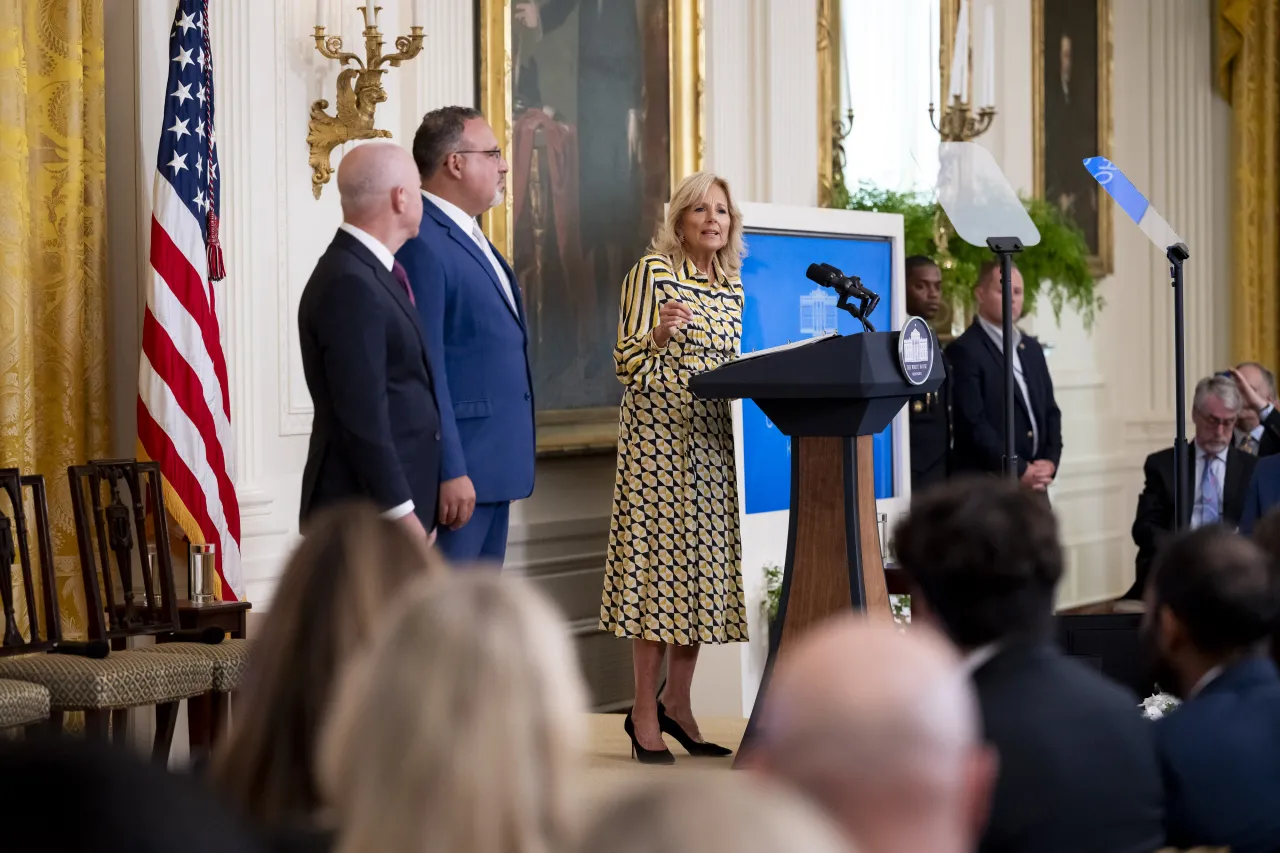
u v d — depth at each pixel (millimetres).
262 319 9273
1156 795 3604
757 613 10492
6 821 1353
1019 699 3545
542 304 11398
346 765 1949
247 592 9164
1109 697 3621
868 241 11586
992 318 12633
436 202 7395
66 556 8391
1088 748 3510
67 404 8367
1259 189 17203
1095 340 16562
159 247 8352
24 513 7504
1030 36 15578
